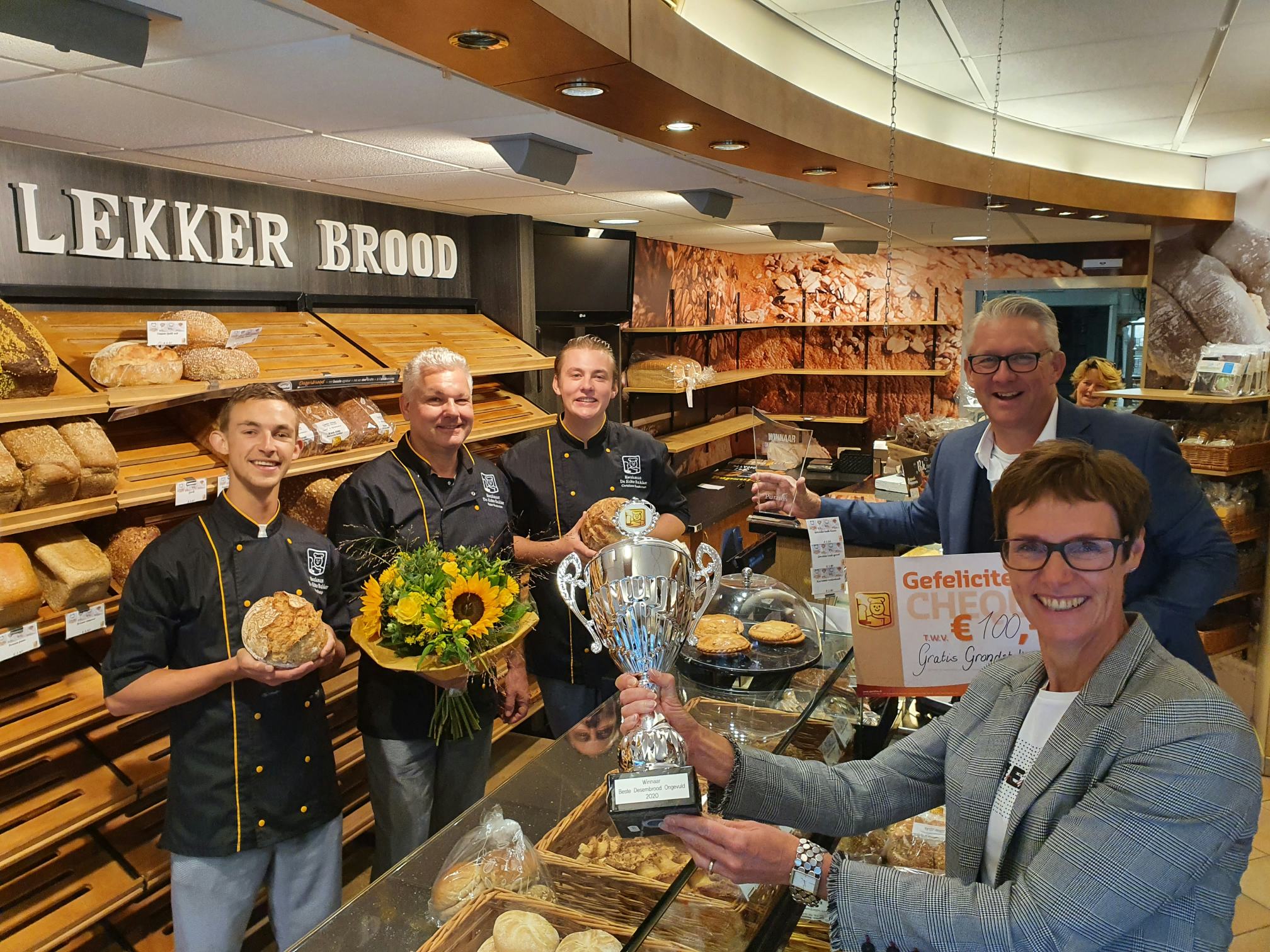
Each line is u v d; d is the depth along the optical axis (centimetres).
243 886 215
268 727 213
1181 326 619
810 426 788
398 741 246
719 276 731
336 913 143
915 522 249
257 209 332
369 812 317
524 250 443
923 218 505
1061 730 112
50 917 226
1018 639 176
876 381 762
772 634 215
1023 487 115
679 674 208
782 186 364
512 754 396
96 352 259
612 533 270
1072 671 118
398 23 154
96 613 239
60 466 227
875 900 109
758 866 116
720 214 388
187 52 168
